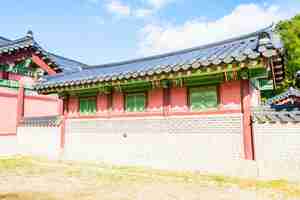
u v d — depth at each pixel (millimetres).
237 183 7340
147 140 9672
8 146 13711
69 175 8812
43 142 12875
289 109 7809
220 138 8266
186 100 9016
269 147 7508
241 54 6863
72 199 6180
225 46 10188
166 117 9320
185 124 8953
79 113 11742
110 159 10477
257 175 7512
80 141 11484
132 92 10258
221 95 8398
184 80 8977
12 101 14344
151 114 9695
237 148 7957
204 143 8539
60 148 12000
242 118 7941
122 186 7332
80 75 12758
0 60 14172
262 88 11977
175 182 7641
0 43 17047
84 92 11531
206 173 8359
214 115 8453
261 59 6758
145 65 11039
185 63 7906
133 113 10148
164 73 8266
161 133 9383
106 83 9727
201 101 8758
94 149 10992
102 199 6160
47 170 9727
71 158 11570
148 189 6988
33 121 13469
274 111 7801
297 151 7125
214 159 8297
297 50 19719
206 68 7609
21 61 15352
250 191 6648
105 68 13914
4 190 6973
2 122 13719
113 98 10766
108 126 10742
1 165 10844
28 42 15375
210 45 11273
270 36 7719
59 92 12062
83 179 8227
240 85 8039
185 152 8828
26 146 13562
